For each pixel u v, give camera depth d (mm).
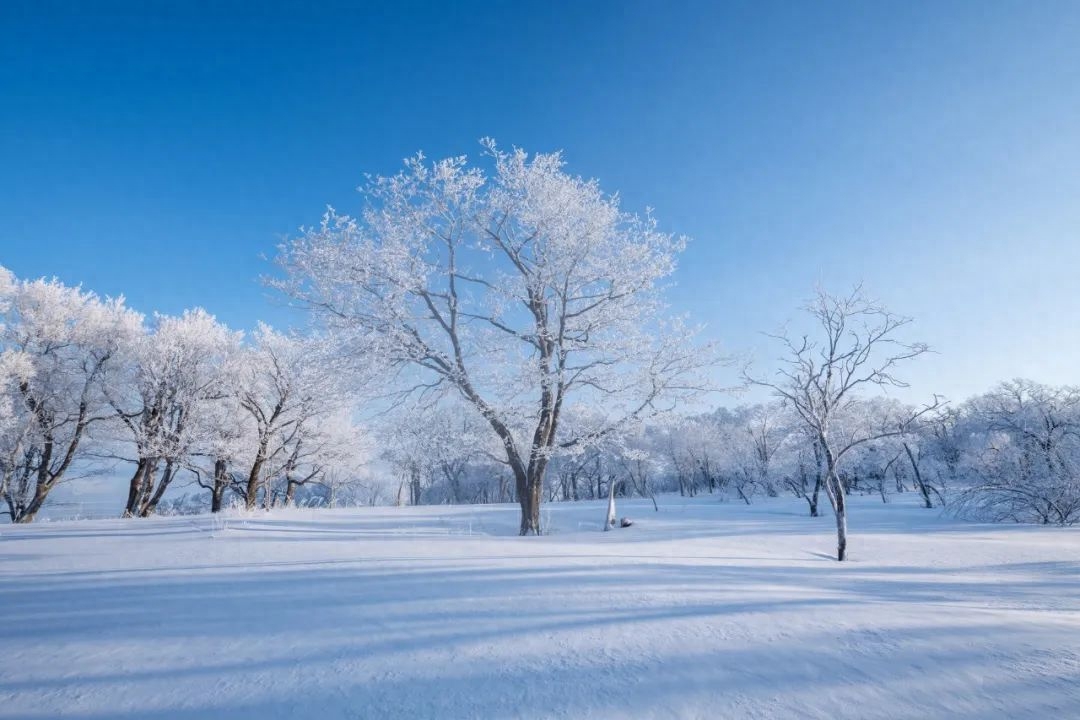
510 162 15742
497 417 14062
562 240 14859
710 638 3854
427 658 3535
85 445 24422
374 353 13859
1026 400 24547
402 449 15344
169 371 25094
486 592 5227
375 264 14609
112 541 10000
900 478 50750
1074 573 8383
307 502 48406
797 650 3607
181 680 3264
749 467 42094
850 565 9055
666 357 14875
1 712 2871
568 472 58344
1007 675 3201
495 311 14875
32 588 5715
